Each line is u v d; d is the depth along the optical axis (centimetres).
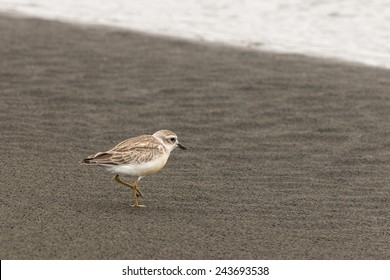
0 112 1522
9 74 1803
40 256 891
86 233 959
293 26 2356
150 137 1085
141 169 1053
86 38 2173
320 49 2117
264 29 2325
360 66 1962
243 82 1800
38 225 973
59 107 1584
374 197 1160
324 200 1142
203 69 1903
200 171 1259
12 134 1391
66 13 2488
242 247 952
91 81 1777
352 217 1077
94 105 1611
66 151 1318
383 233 1023
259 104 1645
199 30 2303
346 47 2141
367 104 1652
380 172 1277
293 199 1140
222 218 1047
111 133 1442
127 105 1620
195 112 1588
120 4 2628
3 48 2025
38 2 2641
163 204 1091
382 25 2358
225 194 1149
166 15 2477
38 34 2195
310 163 1317
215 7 2586
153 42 2155
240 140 1431
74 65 1900
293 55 2058
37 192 1098
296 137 1453
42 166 1222
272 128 1504
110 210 1048
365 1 2628
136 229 983
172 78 1820
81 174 1195
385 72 1911
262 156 1347
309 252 950
